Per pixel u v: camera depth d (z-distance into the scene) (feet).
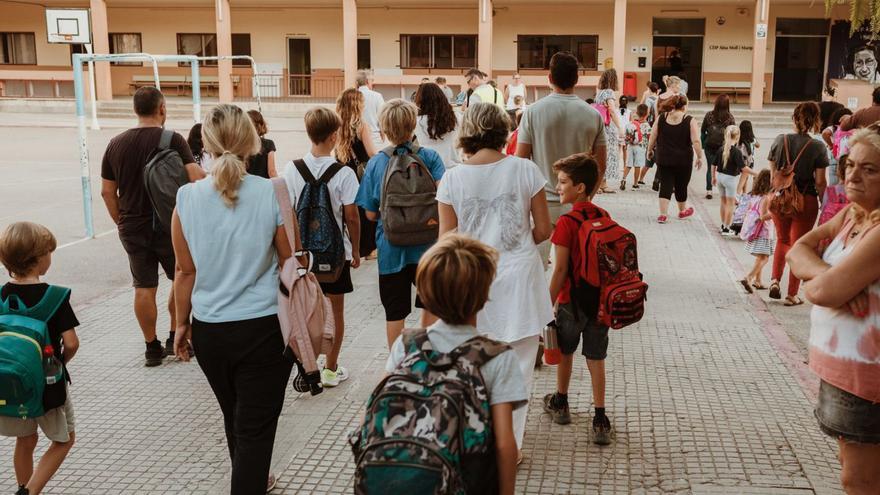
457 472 7.38
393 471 7.26
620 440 14.80
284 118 97.71
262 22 110.01
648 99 52.75
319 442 14.96
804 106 23.40
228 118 11.69
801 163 23.35
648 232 34.53
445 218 13.37
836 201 23.18
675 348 20.01
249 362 11.46
